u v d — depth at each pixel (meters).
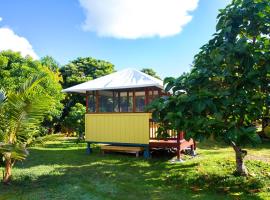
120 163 9.11
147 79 10.29
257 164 8.05
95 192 5.88
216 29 6.16
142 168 8.30
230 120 5.67
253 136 4.73
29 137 6.57
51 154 11.03
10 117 6.09
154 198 5.52
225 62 5.65
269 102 5.60
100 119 11.16
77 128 15.88
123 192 5.91
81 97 20.27
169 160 9.48
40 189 6.01
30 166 8.52
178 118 5.14
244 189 5.94
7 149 5.70
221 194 5.70
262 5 5.58
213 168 7.81
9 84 12.30
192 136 5.10
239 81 5.49
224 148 12.22
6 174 6.43
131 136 10.48
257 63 5.54
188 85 5.77
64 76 23.42
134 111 10.88
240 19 5.98
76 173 7.61
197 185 6.37
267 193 5.66
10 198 5.40
